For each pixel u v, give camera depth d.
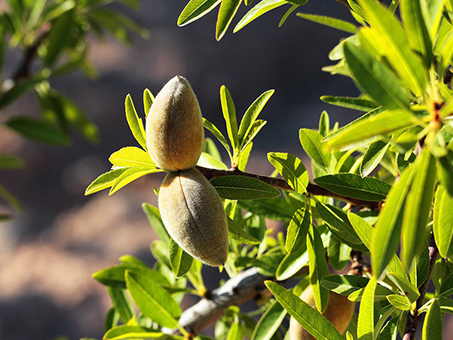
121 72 2.66
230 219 0.39
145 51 2.69
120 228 2.22
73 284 2.08
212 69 2.63
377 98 0.29
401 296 0.36
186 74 2.63
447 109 0.29
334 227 0.40
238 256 0.50
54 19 0.74
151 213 0.51
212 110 2.61
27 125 0.77
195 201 0.35
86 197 2.48
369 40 0.30
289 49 2.60
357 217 0.36
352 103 0.43
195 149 0.35
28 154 2.57
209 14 2.71
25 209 2.49
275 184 0.39
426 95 0.30
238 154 0.39
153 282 0.45
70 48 0.81
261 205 0.45
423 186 0.29
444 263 0.41
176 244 0.39
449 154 0.30
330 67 0.44
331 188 0.39
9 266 2.24
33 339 1.97
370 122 0.29
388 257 0.29
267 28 2.65
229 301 0.47
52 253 2.23
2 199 2.54
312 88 2.54
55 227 2.38
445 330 1.51
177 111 0.34
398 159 0.39
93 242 2.21
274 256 0.46
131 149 0.37
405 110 0.29
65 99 0.80
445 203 0.32
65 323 1.98
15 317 2.03
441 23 0.36
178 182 0.35
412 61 0.29
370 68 0.29
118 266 0.50
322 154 0.44
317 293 0.40
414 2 0.29
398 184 0.29
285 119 2.49
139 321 0.52
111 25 0.83
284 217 0.45
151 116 0.35
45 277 2.14
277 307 0.46
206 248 0.35
